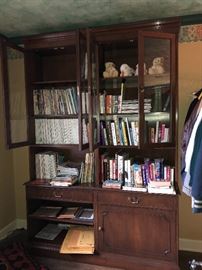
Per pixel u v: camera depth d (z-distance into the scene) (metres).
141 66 2.03
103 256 2.33
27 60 2.50
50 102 2.55
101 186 2.33
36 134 2.60
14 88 2.67
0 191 2.88
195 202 1.57
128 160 2.35
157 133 2.22
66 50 2.55
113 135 2.38
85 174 2.51
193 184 1.58
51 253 2.46
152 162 2.30
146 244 2.22
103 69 2.46
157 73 2.15
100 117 2.40
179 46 2.47
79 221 2.42
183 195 2.55
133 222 2.24
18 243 2.60
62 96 2.51
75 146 2.45
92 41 2.21
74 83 2.59
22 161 3.07
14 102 2.46
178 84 2.32
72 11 2.18
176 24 2.10
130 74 2.31
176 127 2.17
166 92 2.19
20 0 1.95
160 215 2.16
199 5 2.11
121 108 2.35
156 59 2.14
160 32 2.06
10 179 3.05
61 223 2.79
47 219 2.52
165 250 2.17
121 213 2.27
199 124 1.69
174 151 2.31
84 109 2.21
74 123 2.51
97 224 2.34
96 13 2.22
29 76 2.52
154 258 2.21
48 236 2.60
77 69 2.10
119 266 2.29
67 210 2.62
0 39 2.14
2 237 2.89
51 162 2.60
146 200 2.19
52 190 2.45
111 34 2.24
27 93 2.49
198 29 2.42
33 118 2.58
